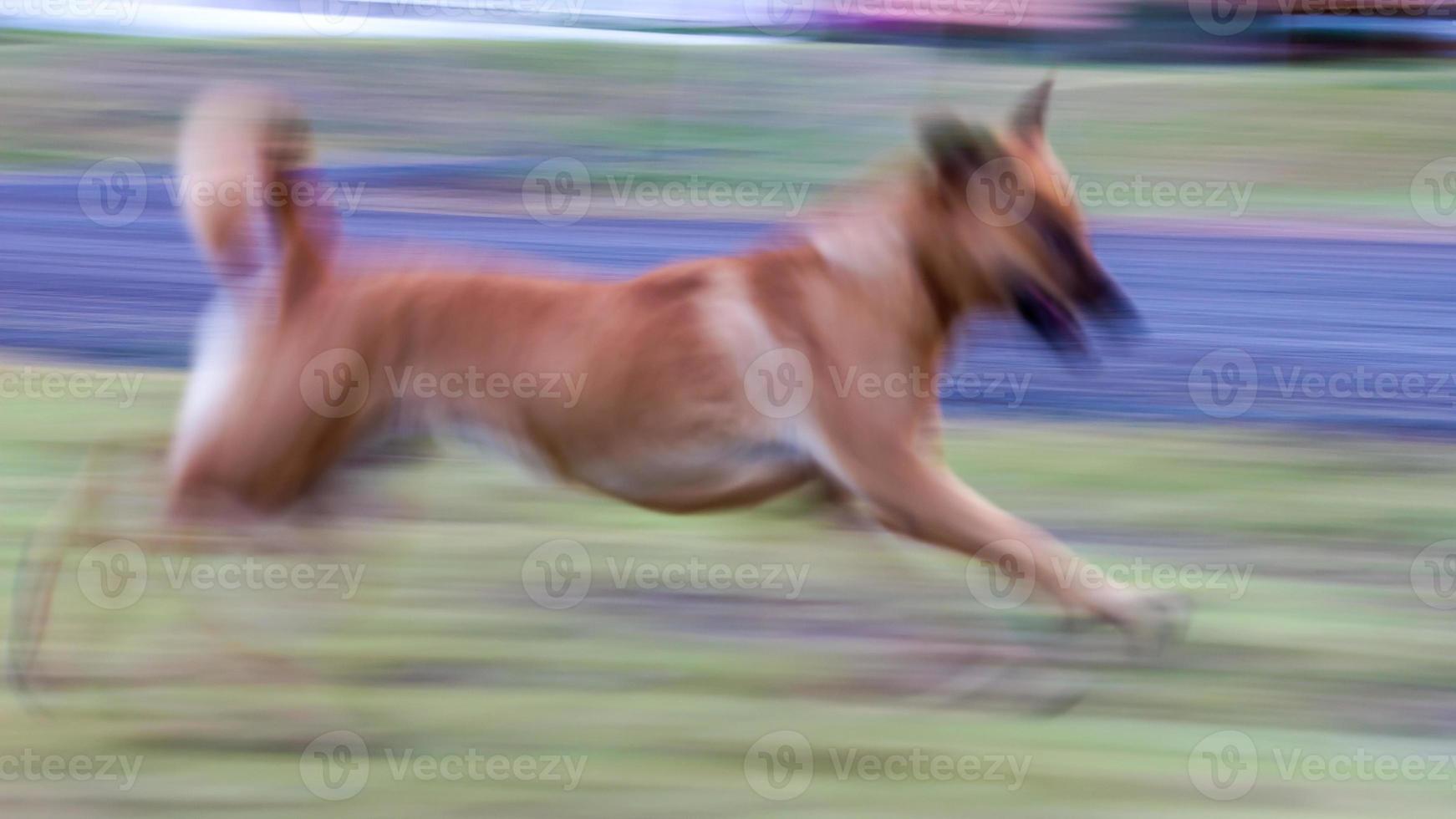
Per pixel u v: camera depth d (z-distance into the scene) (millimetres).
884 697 7508
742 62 29641
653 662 7875
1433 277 17172
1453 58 28406
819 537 9422
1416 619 8414
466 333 7238
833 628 8328
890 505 7215
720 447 7172
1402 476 10805
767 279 7270
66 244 17297
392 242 17406
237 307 7438
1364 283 16844
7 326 14008
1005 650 8016
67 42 30188
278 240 7371
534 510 9875
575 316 7195
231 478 7281
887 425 7234
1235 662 7855
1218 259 17828
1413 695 7508
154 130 24219
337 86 27125
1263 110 25250
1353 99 26000
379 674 7625
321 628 7992
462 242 17562
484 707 7336
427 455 7547
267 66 28797
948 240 7328
